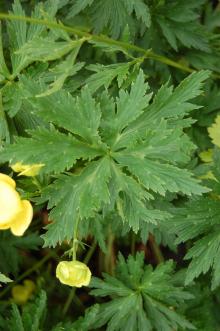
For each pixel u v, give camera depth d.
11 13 0.53
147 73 0.62
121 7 0.57
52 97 0.49
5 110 0.53
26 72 0.54
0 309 0.64
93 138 0.49
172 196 0.55
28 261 0.70
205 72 0.50
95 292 0.58
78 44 0.50
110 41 0.53
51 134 0.48
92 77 0.53
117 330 0.59
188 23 0.61
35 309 0.58
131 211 0.49
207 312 0.61
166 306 0.59
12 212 0.47
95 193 0.49
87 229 0.54
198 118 0.62
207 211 0.52
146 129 0.50
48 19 0.49
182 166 0.56
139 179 0.48
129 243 0.67
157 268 0.58
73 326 0.57
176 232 0.52
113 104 0.50
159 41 0.62
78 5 0.55
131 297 0.58
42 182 0.51
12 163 0.47
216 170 0.52
